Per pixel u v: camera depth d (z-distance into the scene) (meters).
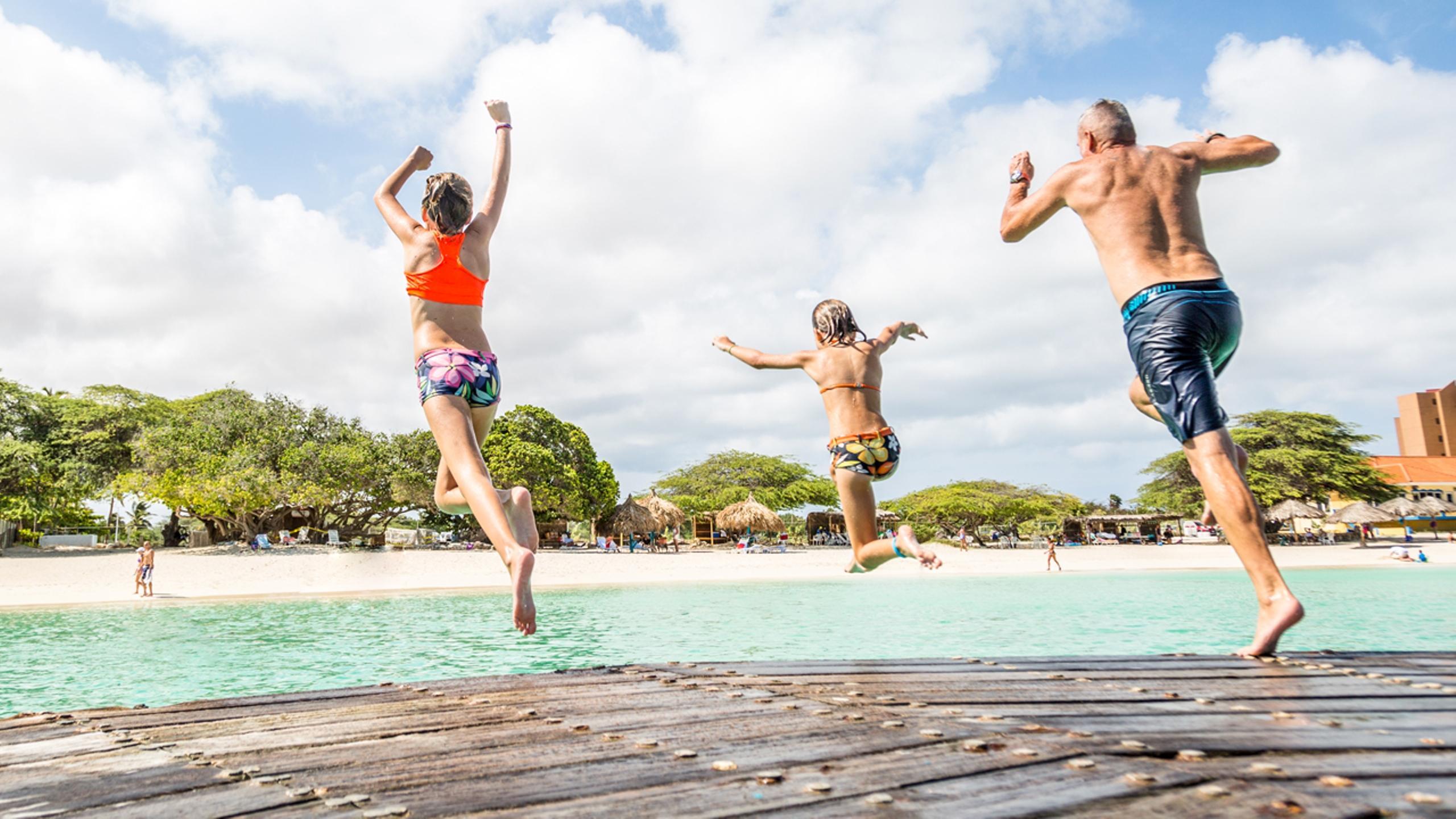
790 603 19.00
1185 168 4.35
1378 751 2.24
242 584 24.44
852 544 4.34
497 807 1.86
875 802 1.82
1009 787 1.92
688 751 2.40
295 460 38.09
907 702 3.13
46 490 43.66
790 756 2.30
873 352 4.45
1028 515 53.59
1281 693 3.19
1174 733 2.47
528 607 3.13
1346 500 53.31
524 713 3.12
